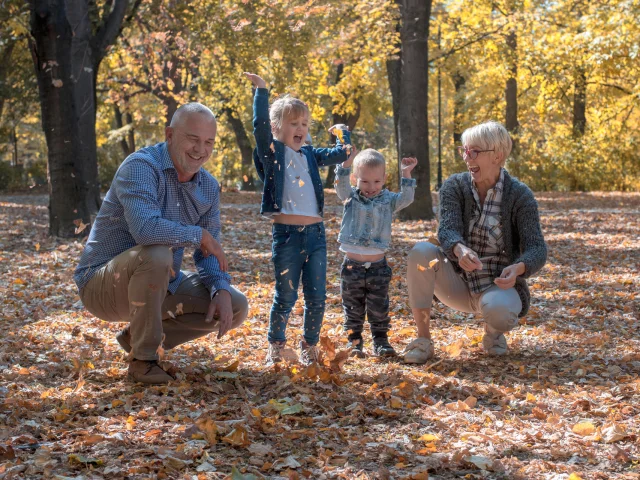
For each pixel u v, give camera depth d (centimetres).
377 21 1504
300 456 284
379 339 467
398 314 605
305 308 442
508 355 464
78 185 1188
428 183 1562
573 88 3062
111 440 289
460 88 3538
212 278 386
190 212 390
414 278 445
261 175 445
